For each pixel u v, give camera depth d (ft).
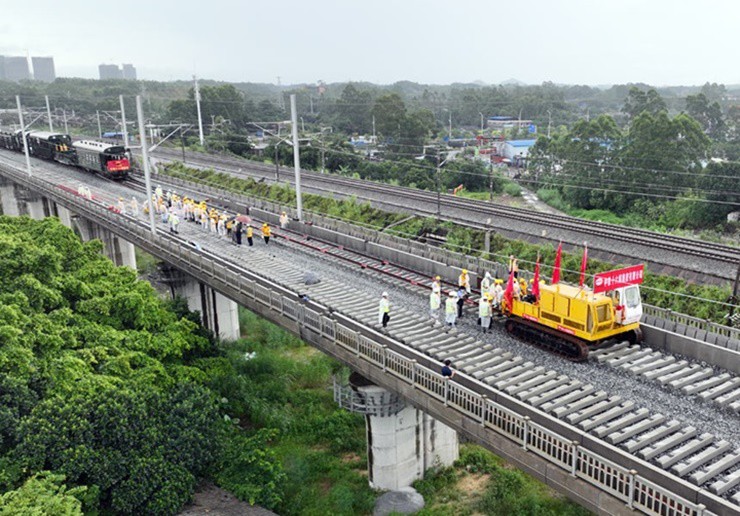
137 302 96.78
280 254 119.03
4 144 301.02
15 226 111.24
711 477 46.85
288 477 86.94
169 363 96.84
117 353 85.56
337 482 87.92
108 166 205.36
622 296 66.39
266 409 102.78
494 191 273.33
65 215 210.79
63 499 56.44
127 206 166.09
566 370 65.00
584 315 64.54
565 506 79.97
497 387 61.26
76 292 93.91
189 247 111.24
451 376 61.11
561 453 47.88
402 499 82.74
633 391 60.29
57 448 65.26
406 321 80.94
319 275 104.06
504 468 90.22
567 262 119.44
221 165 274.98
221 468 79.87
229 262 107.76
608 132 240.32
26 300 80.18
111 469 67.15
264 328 143.54
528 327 72.08
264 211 151.94
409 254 106.63
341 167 282.15
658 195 206.59
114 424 69.87
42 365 72.84
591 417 55.77
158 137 395.34
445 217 154.92
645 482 41.98
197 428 78.02
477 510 81.20
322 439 98.58
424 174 262.88
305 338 79.41
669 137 217.36
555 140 273.54
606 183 228.22
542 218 153.07
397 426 82.89
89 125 478.59
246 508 74.38
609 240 130.31
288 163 295.48
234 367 116.67
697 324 77.36
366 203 174.09
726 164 198.70
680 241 130.72
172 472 71.67
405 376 63.93
